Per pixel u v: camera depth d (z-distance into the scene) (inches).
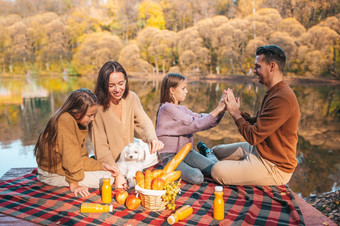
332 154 247.4
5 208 80.4
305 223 75.9
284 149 88.3
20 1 1360.7
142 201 81.1
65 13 1403.8
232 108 96.4
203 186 98.6
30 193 90.0
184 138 109.3
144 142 111.0
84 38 1339.8
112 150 104.0
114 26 1413.6
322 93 771.4
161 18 1414.9
